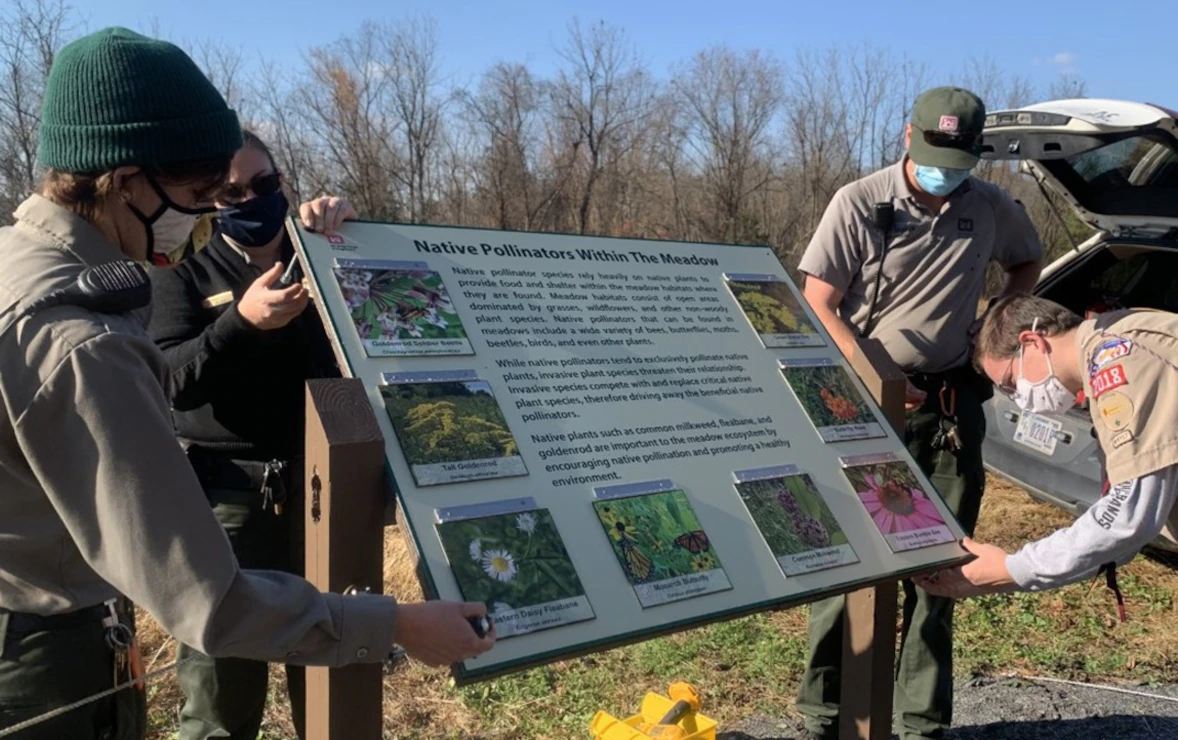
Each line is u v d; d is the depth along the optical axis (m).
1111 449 2.04
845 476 2.15
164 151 1.30
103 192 1.31
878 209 2.90
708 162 25.72
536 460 1.74
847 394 2.33
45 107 1.32
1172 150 4.07
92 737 1.40
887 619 2.42
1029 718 3.34
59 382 1.16
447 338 1.79
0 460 1.22
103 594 1.38
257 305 1.95
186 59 1.35
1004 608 4.25
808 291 3.03
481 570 1.55
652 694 2.45
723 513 1.90
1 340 1.17
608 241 2.20
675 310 2.19
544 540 1.65
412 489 1.58
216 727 2.27
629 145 26.19
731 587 1.81
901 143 23.78
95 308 1.22
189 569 1.19
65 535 1.30
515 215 25.61
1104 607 4.31
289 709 3.16
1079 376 2.27
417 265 1.86
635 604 1.69
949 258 2.95
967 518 3.04
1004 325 2.39
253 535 2.29
